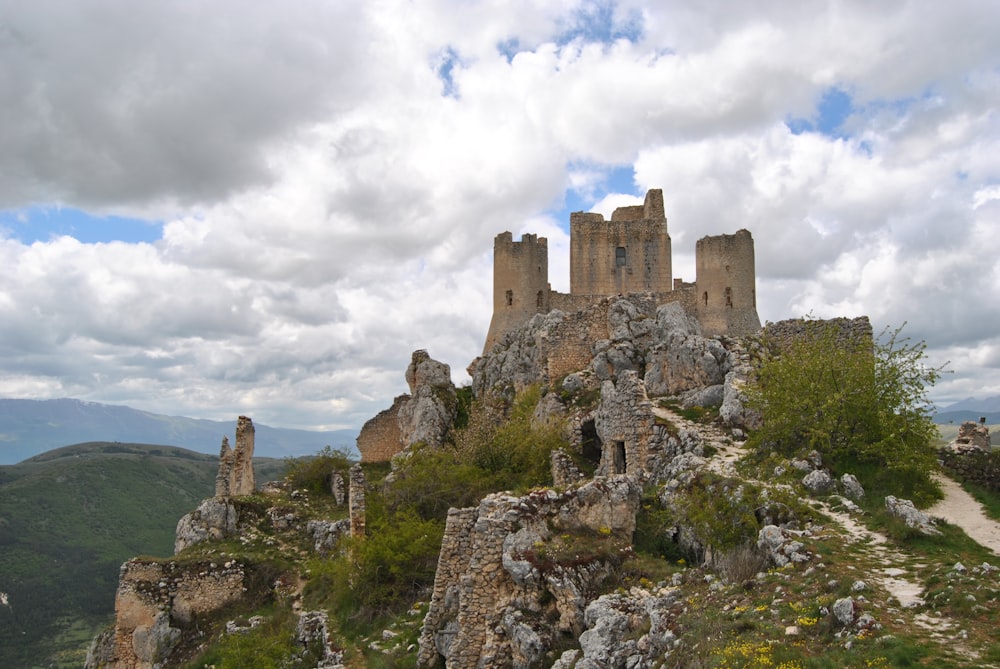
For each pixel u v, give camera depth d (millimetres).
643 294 61656
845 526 21938
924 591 16750
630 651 16969
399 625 27734
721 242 63031
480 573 20906
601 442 37781
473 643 20422
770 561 20359
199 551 41812
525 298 70125
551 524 22047
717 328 61906
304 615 33219
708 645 15359
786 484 25141
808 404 29047
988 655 13555
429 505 37344
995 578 16844
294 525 45250
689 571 21250
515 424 44094
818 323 39844
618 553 21641
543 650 19125
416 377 60281
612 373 46062
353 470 37344
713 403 37625
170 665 36375
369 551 31344
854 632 14984
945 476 28125
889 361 30031
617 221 73438
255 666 29562
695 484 25797
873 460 27156
